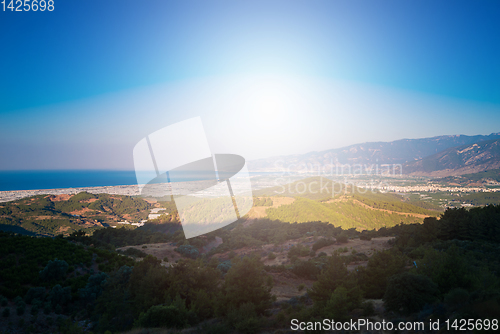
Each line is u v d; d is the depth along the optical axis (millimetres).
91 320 16422
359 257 33938
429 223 37812
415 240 37375
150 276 16750
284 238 58562
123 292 16719
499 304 8234
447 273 12266
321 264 31797
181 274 17094
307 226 71250
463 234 35312
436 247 29844
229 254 46531
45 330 15594
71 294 19141
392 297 11859
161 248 46438
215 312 14906
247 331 12398
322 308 12891
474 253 22875
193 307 14867
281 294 22750
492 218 36312
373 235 54688
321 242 46781
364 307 13016
